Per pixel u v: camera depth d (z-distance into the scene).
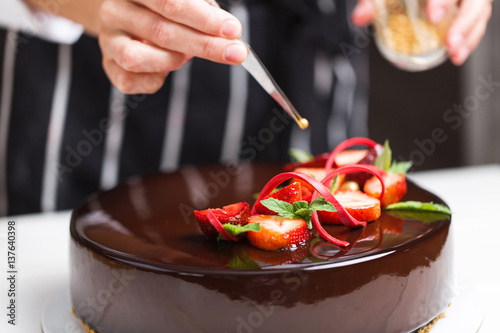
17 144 0.75
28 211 0.76
